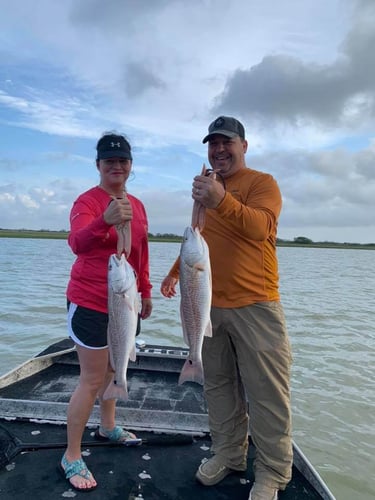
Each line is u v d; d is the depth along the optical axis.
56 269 24.00
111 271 2.89
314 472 3.17
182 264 2.96
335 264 44.56
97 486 3.04
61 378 4.79
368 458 5.06
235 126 3.30
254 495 2.88
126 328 2.89
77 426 3.06
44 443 3.46
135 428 3.81
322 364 8.17
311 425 5.76
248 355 3.05
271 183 3.17
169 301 14.57
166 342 9.50
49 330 10.09
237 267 3.11
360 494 4.46
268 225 2.90
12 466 3.22
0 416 3.85
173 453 3.52
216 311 3.22
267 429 2.99
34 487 2.99
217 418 3.32
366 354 8.91
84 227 2.94
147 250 3.70
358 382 7.27
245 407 3.41
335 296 17.62
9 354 8.33
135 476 3.19
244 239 3.11
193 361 2.94
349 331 11.00
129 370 5.21
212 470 3.14
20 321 10.87
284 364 3.03
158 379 4.97
